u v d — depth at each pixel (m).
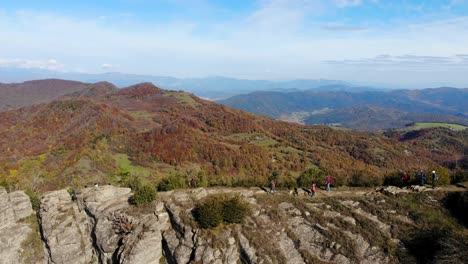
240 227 32.84
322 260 30.44
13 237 36.72
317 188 41.62
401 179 41.44
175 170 105.50
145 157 120.69
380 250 30.47
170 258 32.22
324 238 32.12
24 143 122.69
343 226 33.19
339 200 37.09
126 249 32.22
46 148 115.56
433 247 29.50
